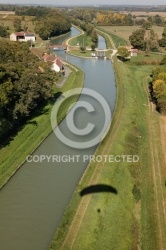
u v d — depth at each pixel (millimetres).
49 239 42094
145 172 54844
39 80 74750
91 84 105250
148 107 84938
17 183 52781
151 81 104312
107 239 40594
